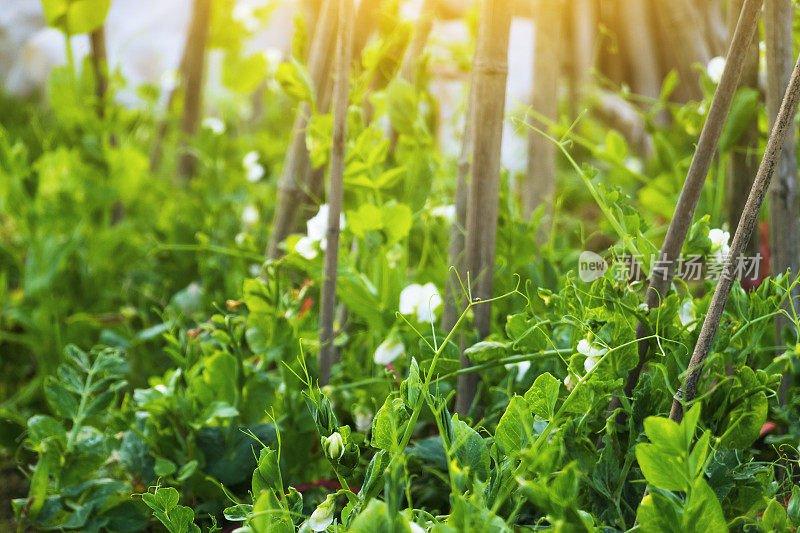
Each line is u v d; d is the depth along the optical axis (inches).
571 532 51.8
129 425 62.4
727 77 54.9
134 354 69.5
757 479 55.8
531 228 68.7
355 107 66.8
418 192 71.4
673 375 56.6
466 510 52.3
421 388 54.9
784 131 53.4
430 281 68.9
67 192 80.5
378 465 54.8
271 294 63.1
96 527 61.2
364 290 65.6
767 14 59.6
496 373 63.8
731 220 64.9
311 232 65.1
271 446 62.1
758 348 58.4
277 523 55.2
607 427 55.8
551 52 74.2
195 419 61.9
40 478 61.2
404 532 52.1
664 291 56.5
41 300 75.4
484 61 60.9
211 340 65.5
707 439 52.2
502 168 68.3
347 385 63.0
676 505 52.8
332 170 62.2
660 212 71.7
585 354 56.2
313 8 77.0
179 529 56.6
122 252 80.7
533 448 53.9
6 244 83.8
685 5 74.6
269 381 63.2
